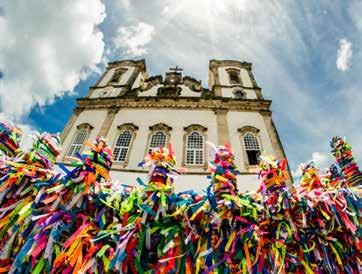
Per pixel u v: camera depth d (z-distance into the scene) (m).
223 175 2.81
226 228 2.64
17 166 2.85
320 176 3.10
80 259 2.35
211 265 2.52
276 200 2.78
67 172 2.75
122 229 2.49
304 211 2.79
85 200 2.75
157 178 2.76
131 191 3.05
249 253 2.62
